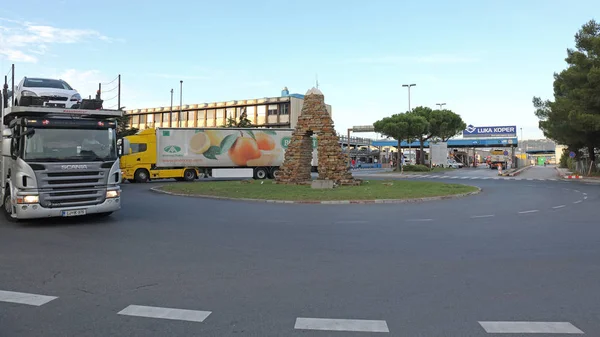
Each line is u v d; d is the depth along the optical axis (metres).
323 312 4.63
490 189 24.19
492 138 76.12
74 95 15.43
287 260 7.08
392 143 78.44
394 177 39.12
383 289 5.46
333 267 6.61
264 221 11.70
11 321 4.40
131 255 7.46
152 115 72.56
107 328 4.21
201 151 32.12
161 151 31.17
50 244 8.47
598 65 31.34
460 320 4.38
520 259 7.05
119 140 11.88
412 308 4.75
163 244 8.45
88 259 7.16
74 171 10.78
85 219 12.09
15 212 10.66
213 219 12.12
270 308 4.76
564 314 4.54
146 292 5.36
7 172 11.66
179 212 13.77
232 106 64.38
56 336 4.02
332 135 24.66
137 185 27.91
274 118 61.53
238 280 5.89
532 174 46.50
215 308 4.77
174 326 4.26
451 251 7.73
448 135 67.06
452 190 20.88
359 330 4.14
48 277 6.06
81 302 4.98
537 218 12.04
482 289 5.44
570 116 31.81
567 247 7.97
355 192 19.55
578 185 27.80
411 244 8.40
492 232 9.73
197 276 6.10
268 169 33.94
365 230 10.11
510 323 4.29
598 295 5.17
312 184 22.27
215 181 31.02
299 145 25.67
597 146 39.03
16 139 10.67
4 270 6.44
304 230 10.14
